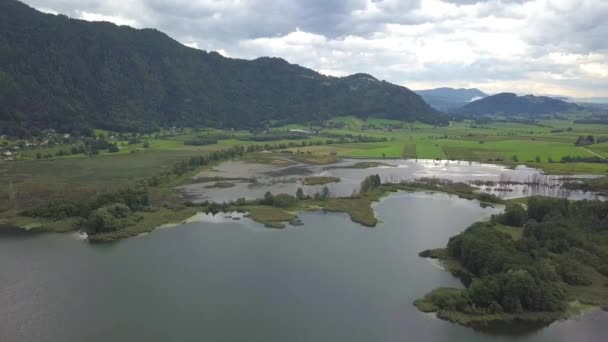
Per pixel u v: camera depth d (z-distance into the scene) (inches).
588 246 4532.5
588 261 4266.7
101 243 5068.9
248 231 5595.5
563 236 4633.4
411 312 3523.6
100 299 3705.7
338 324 3346.5
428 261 4589.1
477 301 3538.4
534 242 4375.0
